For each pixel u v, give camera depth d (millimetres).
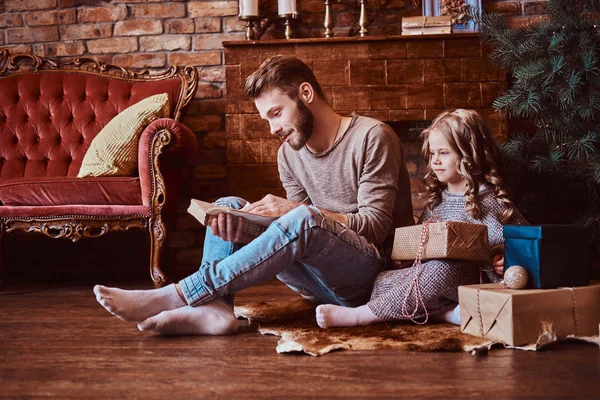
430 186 1949
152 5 3742
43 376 1325
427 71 3264
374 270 1757
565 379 1227
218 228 1627
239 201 1817
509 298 1463
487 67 3234
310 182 1921
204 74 3730
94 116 3492
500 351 1450
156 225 2881
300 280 1840
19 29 3803
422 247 1665
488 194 1842
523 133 3125
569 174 2770
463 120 1844
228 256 1664
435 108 3266
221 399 1146
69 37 3779
